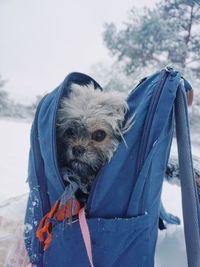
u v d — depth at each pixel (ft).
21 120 11.10
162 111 1.31
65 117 1.59
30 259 1.46
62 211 1.34
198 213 1.47
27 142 5.46
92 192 1.31
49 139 1.28
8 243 1.63
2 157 4.13
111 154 1.54
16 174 3.32
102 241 1.33
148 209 1.40
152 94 1.35
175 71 1.40
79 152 1.53
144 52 9.97
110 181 1.30
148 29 9.89
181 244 1.96
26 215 1.53
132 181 1.33
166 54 9.89
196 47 9.88
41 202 1.41
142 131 1.32
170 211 2.46
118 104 1.59
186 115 1.39
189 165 1.40
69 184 1.40
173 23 10.16
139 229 1.36
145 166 1.29
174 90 1.33
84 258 1.35
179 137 1.41
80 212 1.33
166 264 1.78
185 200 1.42
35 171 1.41
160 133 1.30
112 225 1.31
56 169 1.28
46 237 1.42
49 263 1.40
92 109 1.57
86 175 1.57
